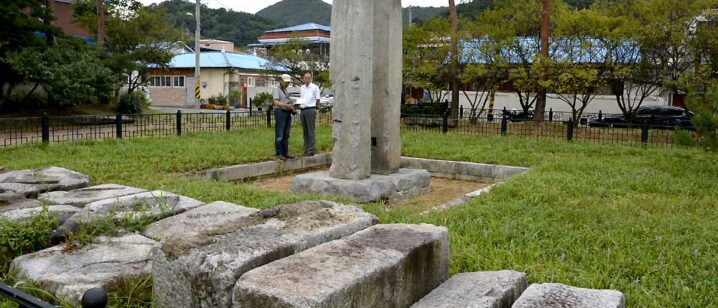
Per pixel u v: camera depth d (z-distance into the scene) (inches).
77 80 783.1
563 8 824.3
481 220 241.3
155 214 212.2
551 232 223.6
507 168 443.8
